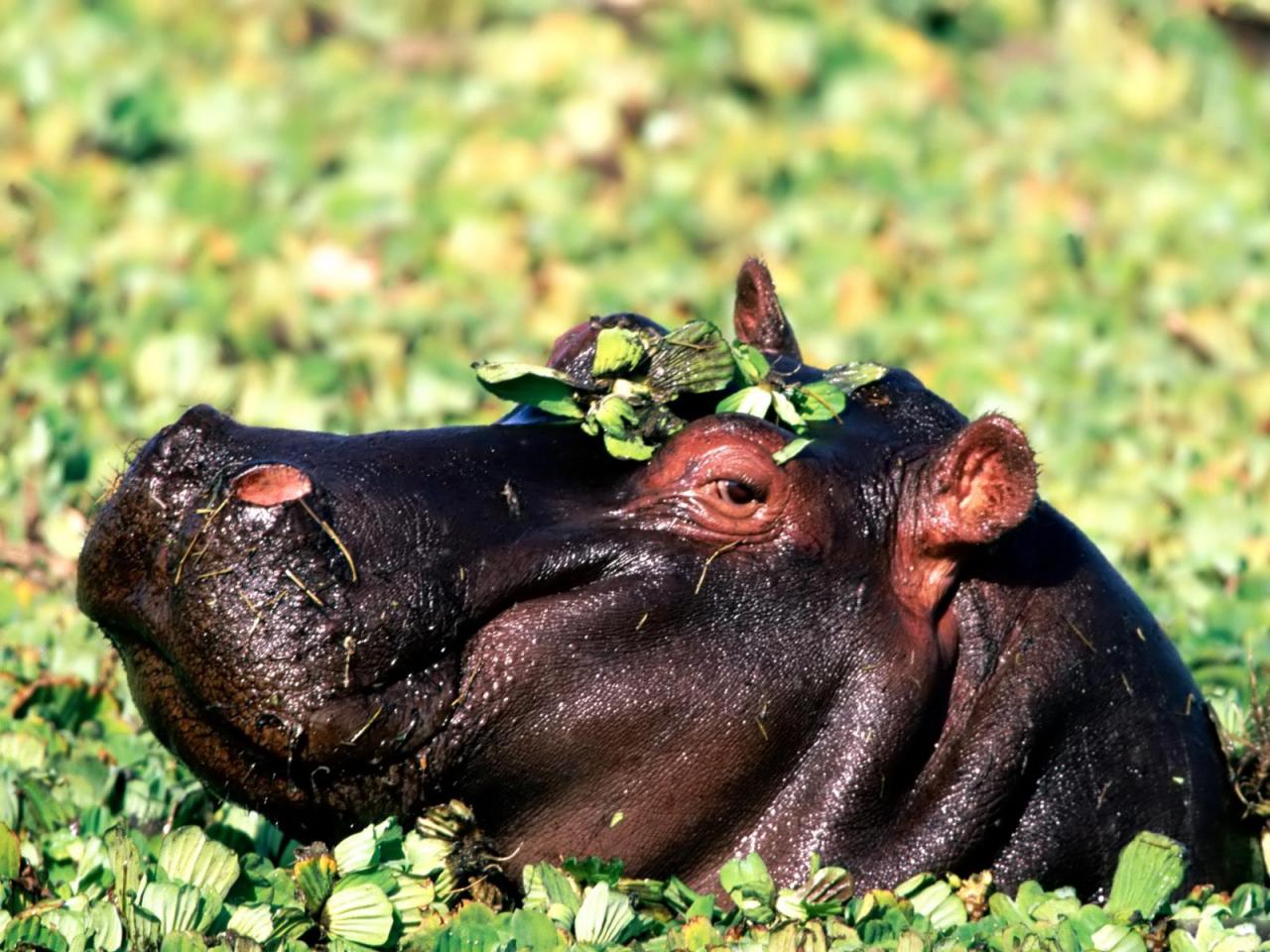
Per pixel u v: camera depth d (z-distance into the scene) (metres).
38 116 53.09
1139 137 58.81
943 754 18.12
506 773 16.97
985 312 44.78
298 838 17.44
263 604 15.99
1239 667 24.81
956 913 17.36
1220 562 30.58
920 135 56.78
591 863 17.06
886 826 17.77
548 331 43.03
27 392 35.91
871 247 47.97
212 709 16.05
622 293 45.09
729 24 60.72
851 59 60.12
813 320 44.78
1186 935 17.39
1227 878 19.56
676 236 48.59
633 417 17.91
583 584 17.17
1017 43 64.81
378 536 16.50
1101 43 64.06
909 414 18.98
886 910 17.02
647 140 55.06
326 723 16.06
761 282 21.33
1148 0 65.44
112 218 47.62
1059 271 47.75
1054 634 18.66
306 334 41.59
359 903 16.64
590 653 16.98
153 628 16.27
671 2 62.00
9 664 23.80
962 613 18.41
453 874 17.19
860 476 18.06
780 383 18.58
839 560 17.72
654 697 17.02
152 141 53.22
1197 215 52.47
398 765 16.53
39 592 27.14
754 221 50.66
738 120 56.34
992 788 18.05
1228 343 44.09
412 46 62.28
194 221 47.47
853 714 17.55
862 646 17.62
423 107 55.28
